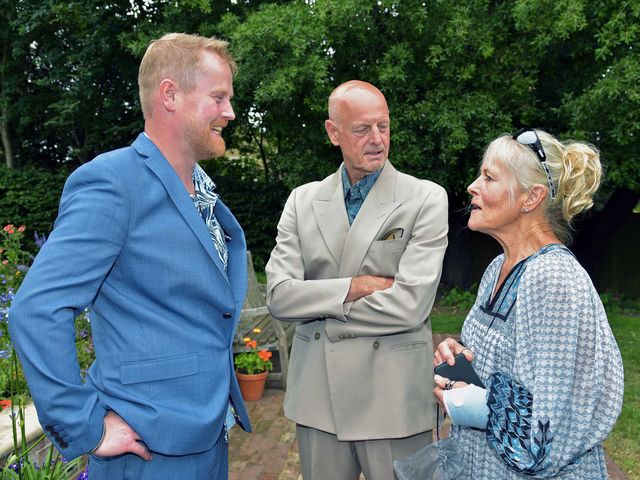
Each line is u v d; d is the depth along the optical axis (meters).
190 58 1.60
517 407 1.41
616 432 4.17
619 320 8.46
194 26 10.03
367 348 2.05
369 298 2.01
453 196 10.60
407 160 8.24
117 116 13.20
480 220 1.62
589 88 7.48
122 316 1.54
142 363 1.52
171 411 1.52
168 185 1.58
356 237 2.11
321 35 7.36
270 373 5.07
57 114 14.36
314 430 2.13
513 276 1.55
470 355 1.61
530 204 1.56
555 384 1.35
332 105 2.12
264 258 12.63
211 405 1.60
